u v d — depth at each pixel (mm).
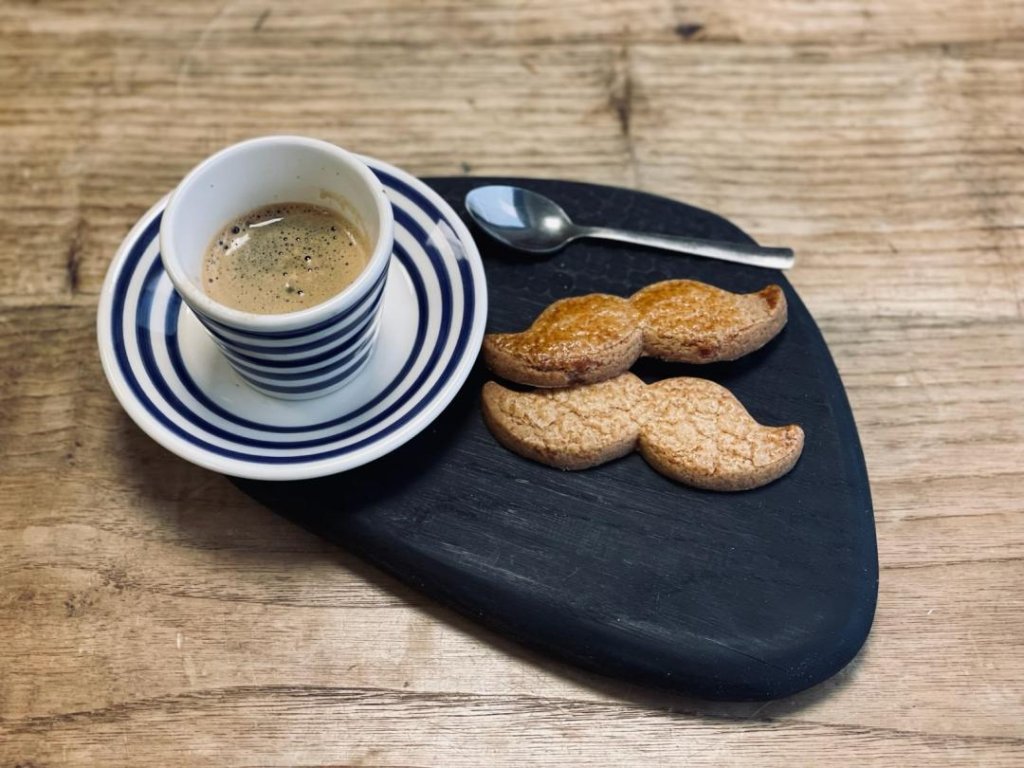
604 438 255
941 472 280
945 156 348
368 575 260
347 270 257
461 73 366
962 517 272
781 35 376
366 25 376
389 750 238
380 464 259
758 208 335
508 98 360
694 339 267
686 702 245
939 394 294
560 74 366
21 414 282
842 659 241
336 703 243
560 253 298
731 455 254
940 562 265
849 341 305
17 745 236
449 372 247
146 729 239
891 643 253
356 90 361
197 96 356
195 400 250
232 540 264
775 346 283
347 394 258
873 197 337
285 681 246
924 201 336
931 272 320
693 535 252
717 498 257
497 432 261
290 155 250
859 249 325
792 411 272
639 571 247
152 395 243
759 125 355
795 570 248
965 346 303
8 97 352
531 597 243
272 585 259
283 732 239
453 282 264
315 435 248
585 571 247
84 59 363
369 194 242
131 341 250
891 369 299
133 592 256
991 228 330
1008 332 306
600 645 239
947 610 258
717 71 368
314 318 221
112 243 319
